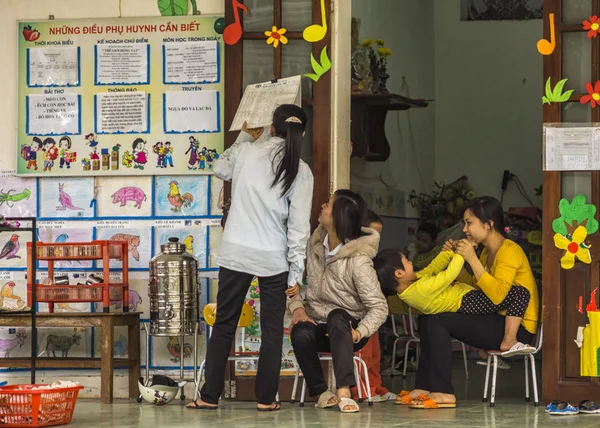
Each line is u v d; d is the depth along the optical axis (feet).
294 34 27.91
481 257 28.37
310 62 28.02
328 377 27.53
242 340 28.12
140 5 29.89
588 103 26.43
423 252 44.78
